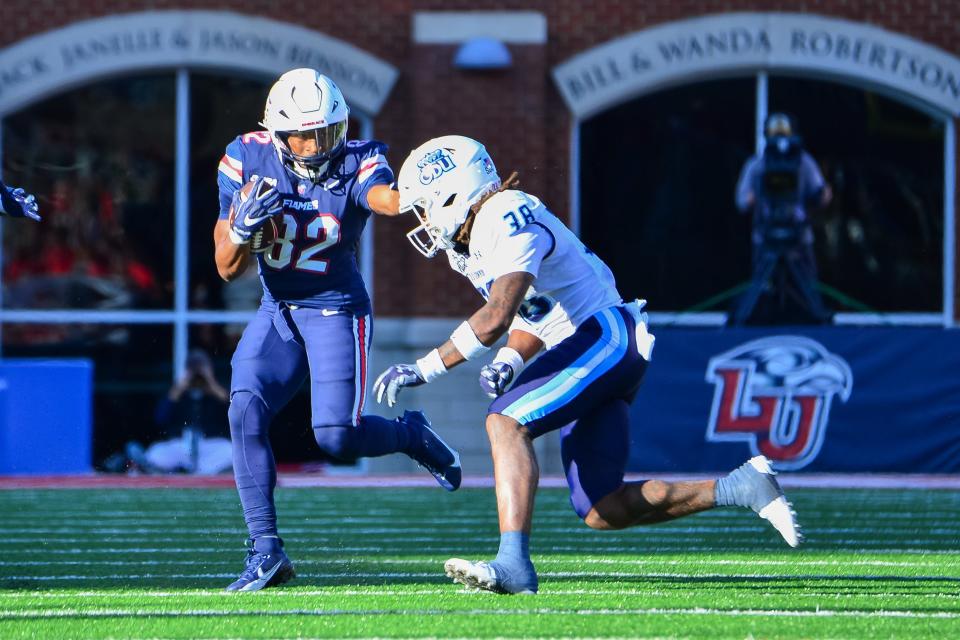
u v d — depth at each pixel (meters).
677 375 36.69
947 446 36.47
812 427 36.56
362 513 30.05
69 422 39.47
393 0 42.53
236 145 19.41
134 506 31.16
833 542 24.67
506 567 16.94
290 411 42.66
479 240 17.09
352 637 14.51
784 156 38.94
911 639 14.34
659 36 42.81
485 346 16.81
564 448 18.34
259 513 18.95
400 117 42.53
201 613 16.27
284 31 42.22
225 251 18.55
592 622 15.23
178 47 42.25
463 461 41.62
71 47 42.22
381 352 42.22
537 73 42.19
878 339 36.62
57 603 17.42
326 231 19.06
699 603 16.84
